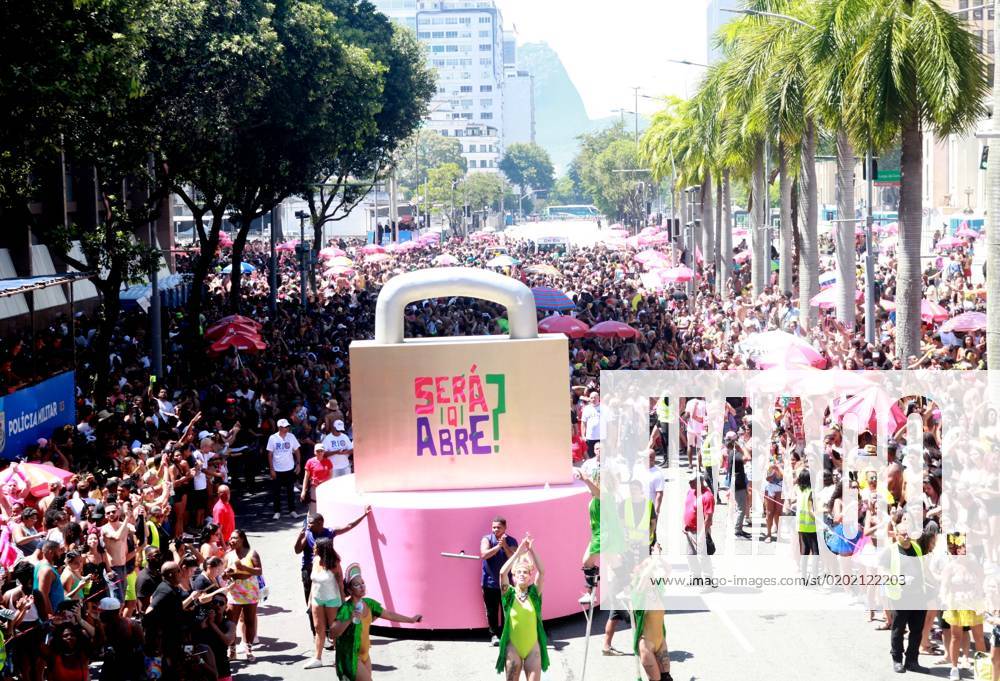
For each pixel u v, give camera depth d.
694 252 59.19
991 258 23.81
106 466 20.41
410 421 15.76
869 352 27.69
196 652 12.02
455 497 15.44
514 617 12.14
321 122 38.41
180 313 43.00
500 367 15.79
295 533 20.64
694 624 15.42
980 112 28.56
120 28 22.33
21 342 21.47
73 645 11.77
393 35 69.94
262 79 33.12
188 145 31.69
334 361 33.16
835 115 31.03
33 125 22.67
